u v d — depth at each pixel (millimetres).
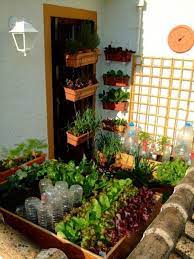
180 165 4812
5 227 2303
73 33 4961
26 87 4035
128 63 5473
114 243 2529
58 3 4293
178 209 2225
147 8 5023
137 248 1807
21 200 3090
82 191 3092
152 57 5211
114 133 5922
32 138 4336
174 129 5414
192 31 4746
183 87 5133
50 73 4434
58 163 3633
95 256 2359
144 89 5488
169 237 1909
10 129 3896
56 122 4980
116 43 5500
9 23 3562
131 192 3166
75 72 5105
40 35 4105
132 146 5688
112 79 5551
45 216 2750
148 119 5621
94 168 3596
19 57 3814
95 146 5875
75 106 5336
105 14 5453
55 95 4812
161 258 1749
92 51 4836
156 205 3119
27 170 3346
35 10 3932
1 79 3609
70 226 2611
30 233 2766
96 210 2783
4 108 3738
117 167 5355
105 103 5707
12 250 2070
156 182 4660
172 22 4883
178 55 5000
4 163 3525
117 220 2676
